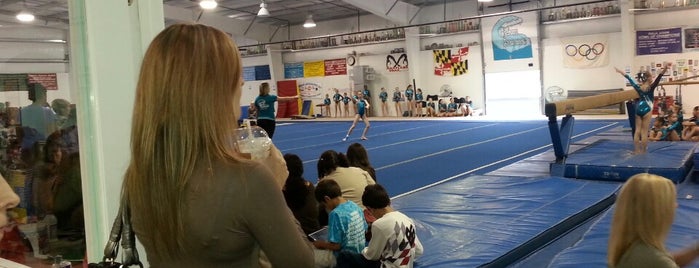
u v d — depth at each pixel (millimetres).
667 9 20828
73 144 2328
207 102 1232
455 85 26484
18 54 2498
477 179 8547
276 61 32062
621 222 2711
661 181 2654
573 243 5652
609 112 22156
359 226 4809
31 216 2537
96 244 2195
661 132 11930
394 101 28125
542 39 23953
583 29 22969
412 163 11547
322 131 21000
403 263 4418
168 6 24641
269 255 1252
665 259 2566
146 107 1247
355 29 29281
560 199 6992
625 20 21141
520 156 11969
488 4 24891
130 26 2182
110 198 2158
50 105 2395
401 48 27859
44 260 2459
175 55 1234
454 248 5113
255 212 1209
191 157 1211
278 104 32188
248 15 28656
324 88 30812
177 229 1204
